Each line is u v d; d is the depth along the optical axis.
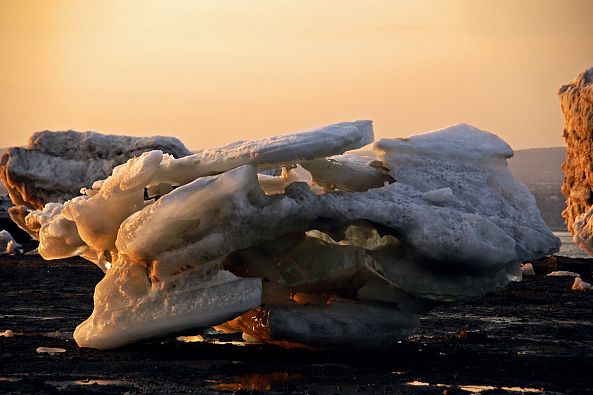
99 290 35.75
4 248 136.75
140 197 37.09
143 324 34.34
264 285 35.84
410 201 34.81
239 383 29.11
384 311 35.66
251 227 34.03
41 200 129.88
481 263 34.09
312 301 36.59
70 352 35.31
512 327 46.41
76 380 29.58
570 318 51.84
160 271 34.22
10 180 130.88
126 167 36.59
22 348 36.44
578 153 132.75
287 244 35.56
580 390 29.17
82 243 40.09
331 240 36.34
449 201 35.31
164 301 34.19
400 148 37.28
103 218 37.19
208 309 33.34
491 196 36.72
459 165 37.53
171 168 35.50
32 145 131.50
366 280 35.97
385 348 36.25
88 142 131.25
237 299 33.22
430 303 35.69
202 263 34.03
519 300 62.06
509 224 35.72
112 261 38.25
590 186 131.38
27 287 70.31
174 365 32.47
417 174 36.59
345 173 37.31
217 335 40.84
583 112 130.50
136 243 34.22
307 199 34.25
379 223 33.97
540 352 37.50
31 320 47.69
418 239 33.66
